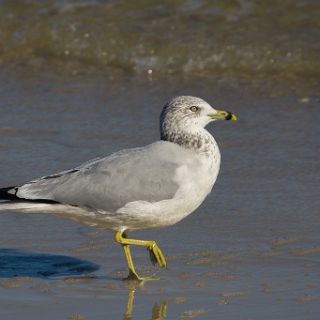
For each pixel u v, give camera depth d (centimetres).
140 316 983
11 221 1274
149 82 1977
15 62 2117
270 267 1111
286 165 1488
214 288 1053
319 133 1634
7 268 1123
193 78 1994
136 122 1712
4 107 1811
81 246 1192
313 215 1281
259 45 2044
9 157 1532
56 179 1091
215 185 1414
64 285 1071
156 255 1112
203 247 1183
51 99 1859
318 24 2102
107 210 1088
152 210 1088
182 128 1119
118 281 1084
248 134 1645
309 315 970
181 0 2241
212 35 2095
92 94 1894
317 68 1978
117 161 1097
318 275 1080
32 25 2217
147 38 2112
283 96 1856
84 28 2177
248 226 1249
